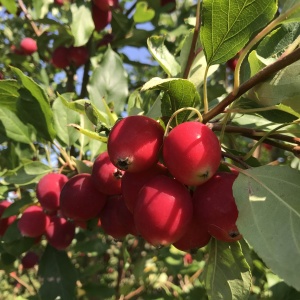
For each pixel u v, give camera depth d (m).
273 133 0.16
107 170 0.17
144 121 0.13
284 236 0.11
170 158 0.13
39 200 0.22
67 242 0.24
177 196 0.13
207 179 0.13
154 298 0.31
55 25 0.37
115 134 0.13
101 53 0.38
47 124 0.23
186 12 0.41
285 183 0.13
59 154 0.26
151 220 0.13
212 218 0.13
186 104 0.15
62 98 0.17
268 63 0.15
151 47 0.19
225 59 0.15
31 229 0.23
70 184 0.19
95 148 0.26
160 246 0.13
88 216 0.18
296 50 0.13
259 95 0.15
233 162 0.17
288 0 0.14
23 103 0.22
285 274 0.11
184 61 0.21
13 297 0.48
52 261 0.26
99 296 0.31
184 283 0.37
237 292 0.14
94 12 0.35
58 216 0.24
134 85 0.44
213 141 0.13
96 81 0.27
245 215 0.12
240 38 0.14
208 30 0.14
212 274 0.15
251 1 0.13
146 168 0.13
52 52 0.41
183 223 0.13
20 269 0.44
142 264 0.34
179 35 0.38
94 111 0.17
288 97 0.14
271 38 0.16
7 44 0.50
